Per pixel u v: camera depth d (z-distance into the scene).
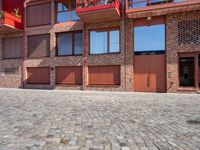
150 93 16.39
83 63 19.86
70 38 20.77
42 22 21.92
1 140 4.75
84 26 19.89
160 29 17.48
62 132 5.36
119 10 18.08
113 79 18.89
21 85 22.72
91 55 19.62
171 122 6.43
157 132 5.37
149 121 6.56
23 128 5.72
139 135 5.12
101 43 19.48
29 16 22.55
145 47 17.92
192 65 16.52
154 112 8.04
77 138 4.89
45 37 21.83
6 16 20.92
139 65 18.05
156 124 6.19
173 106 9.52
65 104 10.16
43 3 21.89
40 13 22.05
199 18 16.22
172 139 4.81
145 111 8.25
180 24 16.75
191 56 16.58
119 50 18.80
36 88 21.97
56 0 21.25
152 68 17.66
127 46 18.36
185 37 16.61
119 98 12.79
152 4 17.42
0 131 5.45
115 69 18.86
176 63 16.80
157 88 17.47
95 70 19.55
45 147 4.32
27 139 4.82
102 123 6.30
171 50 16.95
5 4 23.56
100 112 8.02
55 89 20.95
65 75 20.75
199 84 16.30
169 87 16.92
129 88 18.17
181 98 12.79
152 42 17.72
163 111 8.26
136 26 18.20
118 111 8.24
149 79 17.70
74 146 4.38
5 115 7.43
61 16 21.33
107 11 17.34
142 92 17.44
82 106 9.52
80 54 20.30
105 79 19.17
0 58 23.88
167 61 17.05
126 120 6.69
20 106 9.49
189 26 16.50
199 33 16.23
